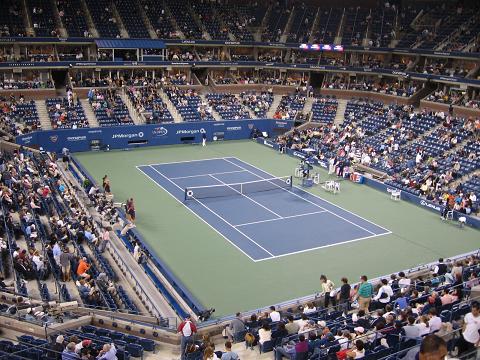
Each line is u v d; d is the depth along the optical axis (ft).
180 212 140.56
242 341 70.59
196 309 90.79
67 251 91.66
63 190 136.05
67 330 66.49
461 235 133.18
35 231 100.07
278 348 59.67
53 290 82.84
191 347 61.05
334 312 77.51
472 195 145.59
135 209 141.38
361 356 50.67
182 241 122.21
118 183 163.53
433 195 154.51
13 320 66.13
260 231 129.80
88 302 78.69
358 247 122.93
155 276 102.47
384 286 77.82
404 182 163.53
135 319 76.13
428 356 20.70
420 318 56.34
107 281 88.38
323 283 87.61
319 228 133.39
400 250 122.21
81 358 51.29
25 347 56.49
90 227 111.45
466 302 64.03
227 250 118.42
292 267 111.24
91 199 139.95
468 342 38.88
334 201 154.92
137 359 62.08
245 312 85.15
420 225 139.03
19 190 123.24
